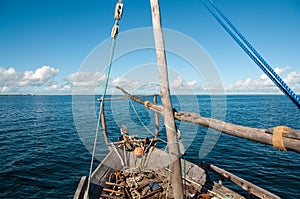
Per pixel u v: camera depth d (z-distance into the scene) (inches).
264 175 487.8
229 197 229.3
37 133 999.6
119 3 149.9
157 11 144.1
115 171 291.7
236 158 609.9
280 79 102.0
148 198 246.8
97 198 248.1
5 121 1402.6
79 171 525.7
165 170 282.7
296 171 511.5
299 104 89.2
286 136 88.7
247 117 1464.1
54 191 425.4
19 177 483.5
